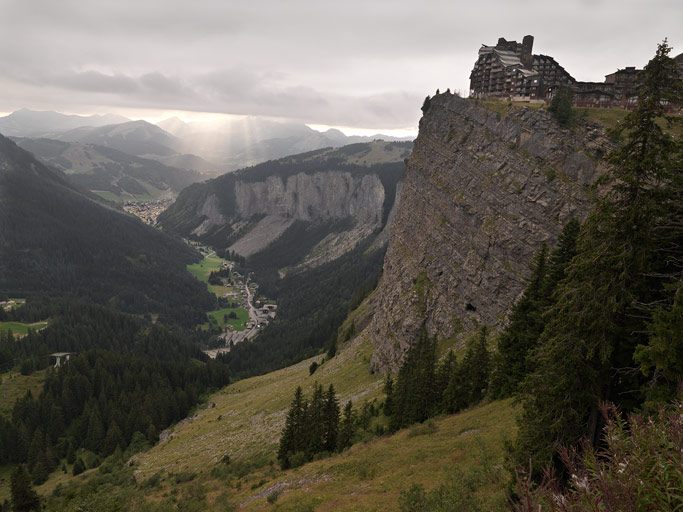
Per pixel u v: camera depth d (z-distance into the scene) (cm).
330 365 11994
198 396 15550
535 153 7294
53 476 11456
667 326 1683
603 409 1008
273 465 5903
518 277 7044
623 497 738
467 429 3900
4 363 17650
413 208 11450
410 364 6391
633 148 1914
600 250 1930
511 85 10144
